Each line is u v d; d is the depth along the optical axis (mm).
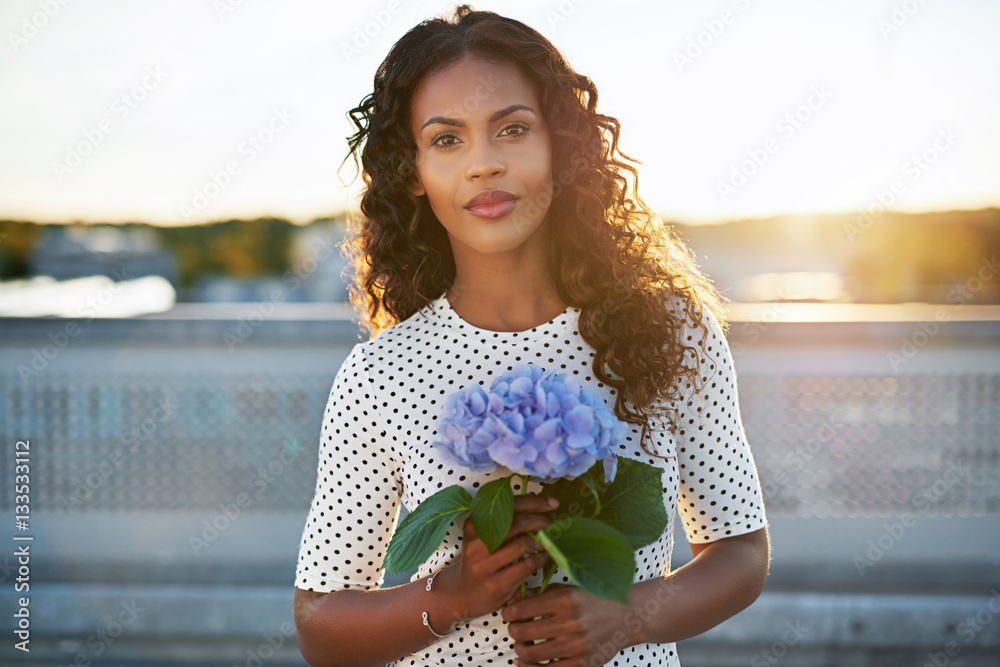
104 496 3732
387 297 1507
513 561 1089
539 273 1337
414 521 1072
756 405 3578
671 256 1482
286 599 3504
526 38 1256
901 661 3336
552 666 1088
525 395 1040
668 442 1244
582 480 1034
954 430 3512
